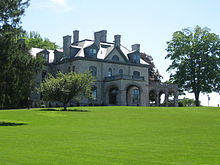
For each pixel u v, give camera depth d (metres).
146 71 67.56
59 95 43.03
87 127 24.08
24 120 30.33
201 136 18.84
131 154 12.98
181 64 68.62
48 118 31.62
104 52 64.38
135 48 71.12
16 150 13.69
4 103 31.69
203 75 66.38
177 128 23.38
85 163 11.27
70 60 60.72
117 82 58.94
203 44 67.00
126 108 44.62
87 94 46.12
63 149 14.02
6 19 31.91
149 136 18.78
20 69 30.84
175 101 68.69
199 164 11.23
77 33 68.31
